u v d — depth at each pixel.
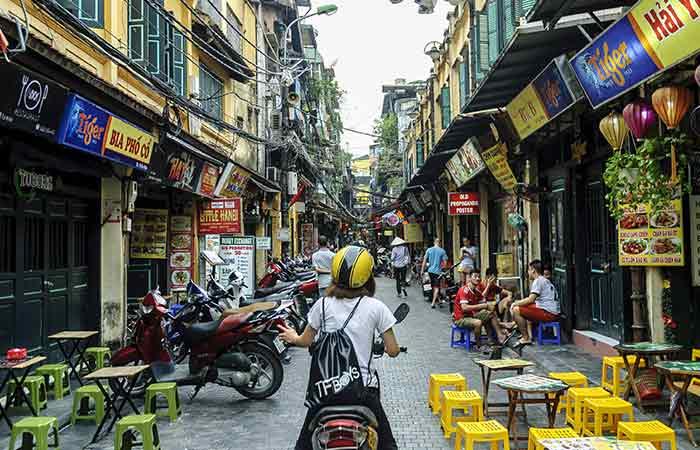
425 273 17.86
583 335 9.38
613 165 6.12
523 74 9.32
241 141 17.56
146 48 9.88
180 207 12.49
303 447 3.64
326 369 3.58
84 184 8.76
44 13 6.76
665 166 6.21
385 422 3.79
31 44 5.51
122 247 9.09
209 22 12.77
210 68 14.70
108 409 5.73
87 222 8.99
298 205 25.33
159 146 9.09
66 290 8.33
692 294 6.73
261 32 20.08
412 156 34.12
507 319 11.27
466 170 14.91
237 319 6.81
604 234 9.04
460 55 18.66
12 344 7.03
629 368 6.00
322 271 12.74
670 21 4.81
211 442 5.59
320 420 3.49
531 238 11.75
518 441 5.32
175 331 7.78
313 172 25.30
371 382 3.68
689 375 5.08
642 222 6.95
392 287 23.73
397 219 33.41
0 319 6.81
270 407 6.75
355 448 3.35
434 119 24.45
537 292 9.66
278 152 21.88
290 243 25.62
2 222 6.88
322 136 35.00
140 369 5.75
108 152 7.38
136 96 9.64
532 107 8.95
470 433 4.54
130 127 7.75
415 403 6.79
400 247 19.72
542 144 11.20
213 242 13.13
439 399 6.29
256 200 18.83
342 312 3.79
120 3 9.23
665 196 5.96
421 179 23.78
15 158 6.50
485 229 17.14
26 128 5.69
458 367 8.76
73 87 6.56
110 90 7.18
